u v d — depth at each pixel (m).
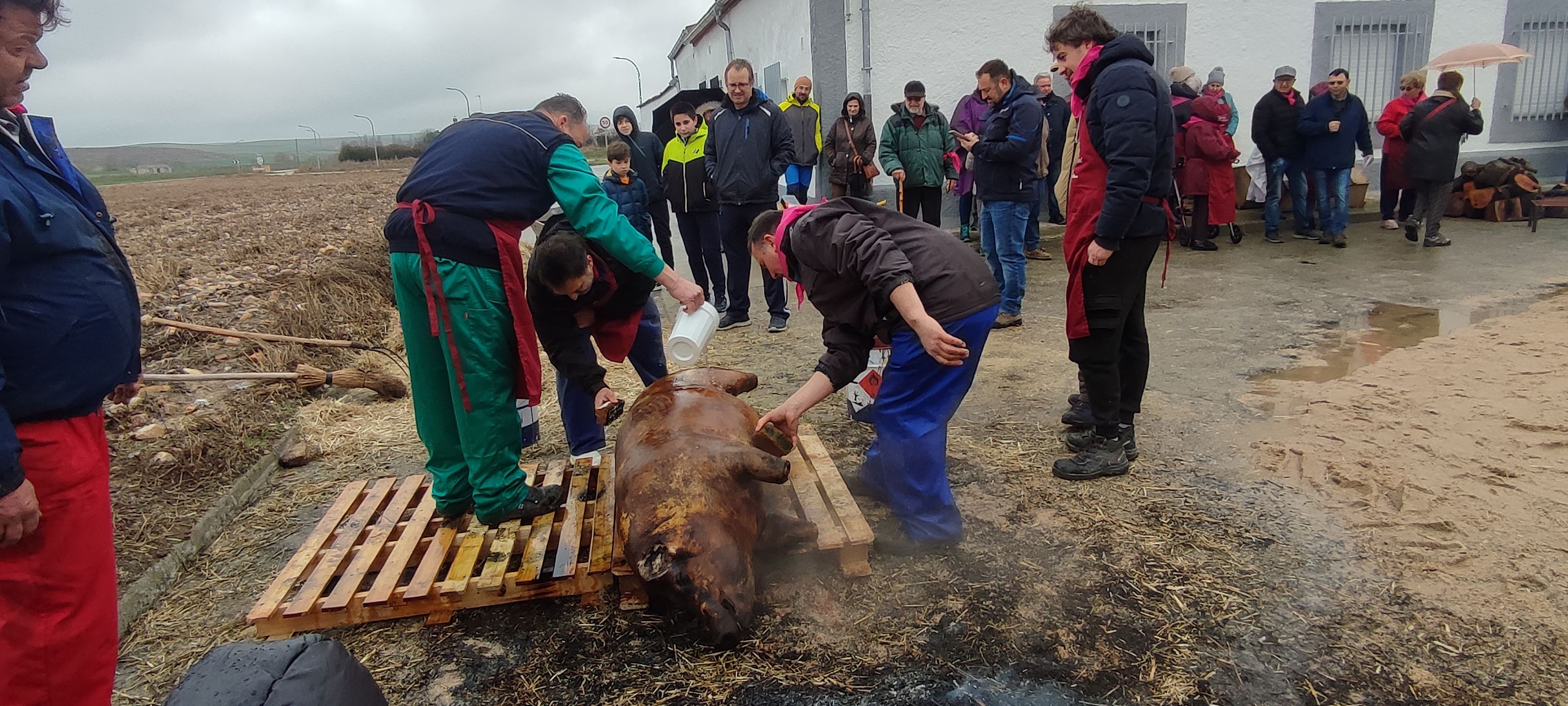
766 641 2.80
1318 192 9.46
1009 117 6.26
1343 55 11.73
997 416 4.72
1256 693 2.46
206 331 6.01
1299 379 5.06
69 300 1.94
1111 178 3.41
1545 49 12.25
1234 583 2.99
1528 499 3.40
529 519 3.47
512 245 3.21
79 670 2.07
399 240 3.19
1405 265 8.22
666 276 3.55
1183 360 5.57
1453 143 8.75
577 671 2.72
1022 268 6.50
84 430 2.04
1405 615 2.76
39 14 1.87
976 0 10.37
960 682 2.57
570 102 3.67
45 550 1.97
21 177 1.88
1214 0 11.18
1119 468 3.87
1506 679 2.46
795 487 3.52
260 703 1.33
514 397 3.39
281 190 30.33
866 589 3.06
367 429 5.06
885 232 2.98
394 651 2.87
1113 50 3.54
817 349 6.28
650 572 2.60
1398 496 3.51
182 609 3.23
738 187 6.66
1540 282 7.19
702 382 3.64
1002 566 3.17
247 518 3.96
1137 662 2.62
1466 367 5.00
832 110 10.44
